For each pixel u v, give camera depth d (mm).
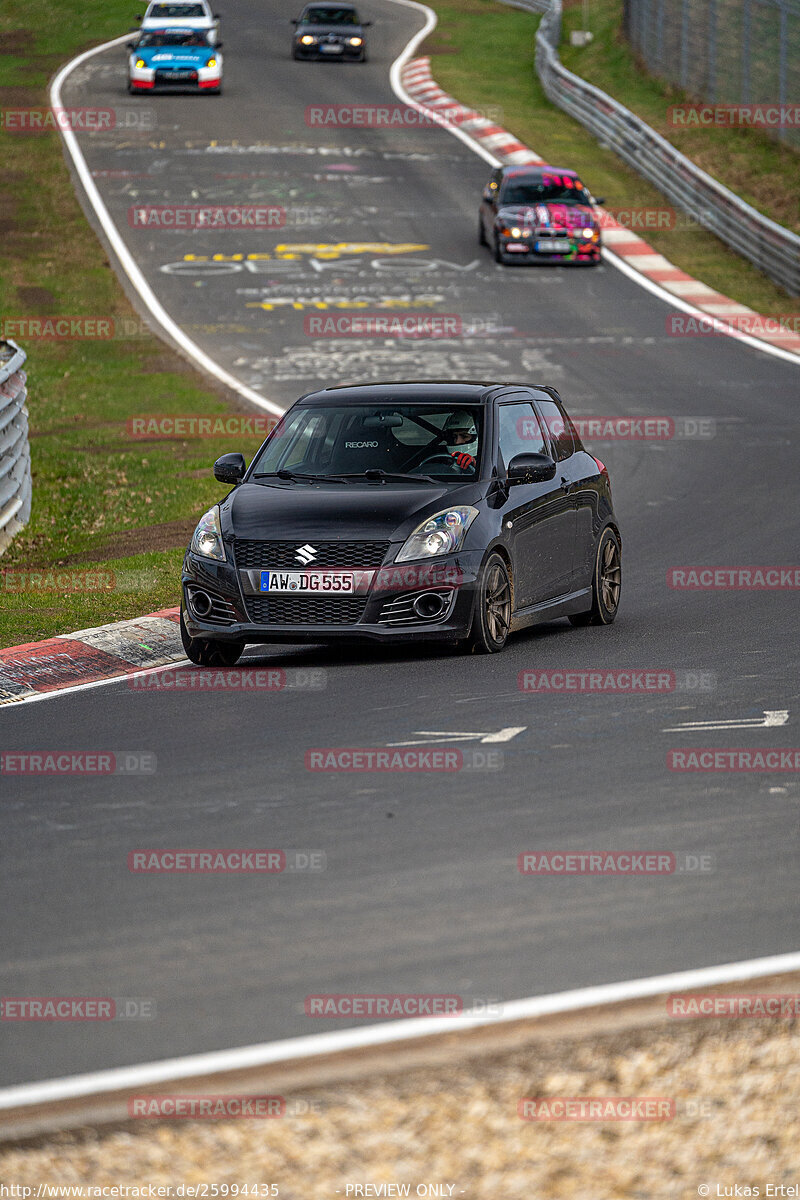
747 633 40938
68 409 84312
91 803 25812
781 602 45781
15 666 36906
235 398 86562
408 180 147625
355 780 26781
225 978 18094
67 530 60188
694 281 122438
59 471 70375
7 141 155375
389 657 38688
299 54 196250
